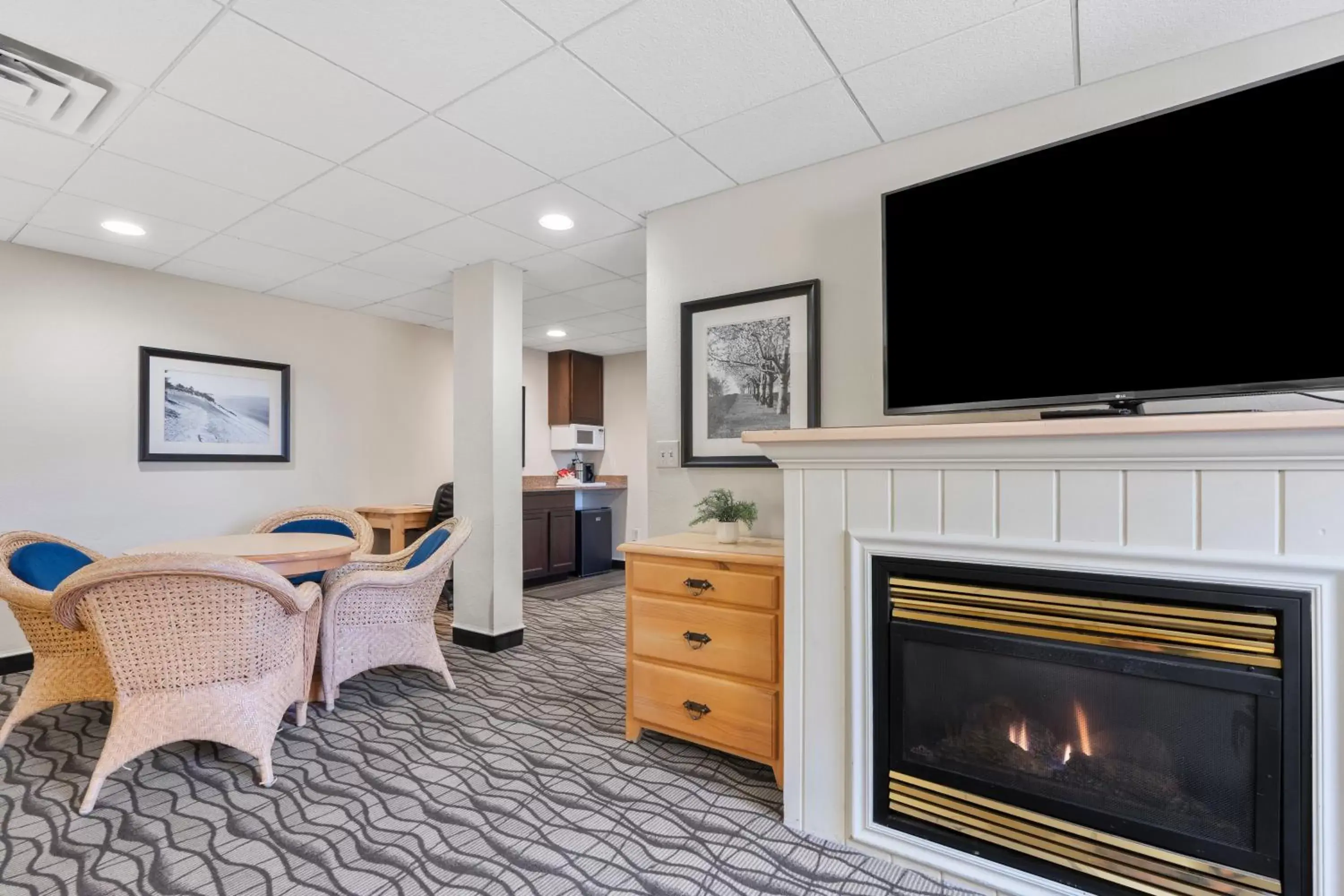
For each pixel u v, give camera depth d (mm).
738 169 2434
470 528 2961
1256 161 1401
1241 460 1251
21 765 2156
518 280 3686
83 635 2236
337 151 2275
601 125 2117
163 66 1763
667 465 2764
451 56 1744
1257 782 1260
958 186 1830
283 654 2174
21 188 2553
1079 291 1619
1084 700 1450
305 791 1989
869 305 2273
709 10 1575
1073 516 1414
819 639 1768
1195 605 1313
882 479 1663
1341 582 1187
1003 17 1604
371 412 4777
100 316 3473
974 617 1552
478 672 3215
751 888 1534
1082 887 1421
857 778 1688
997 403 1738
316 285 3980
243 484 4047
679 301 2752
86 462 3414
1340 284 1305
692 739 2168
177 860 1625
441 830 1775
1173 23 1624
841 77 1860
